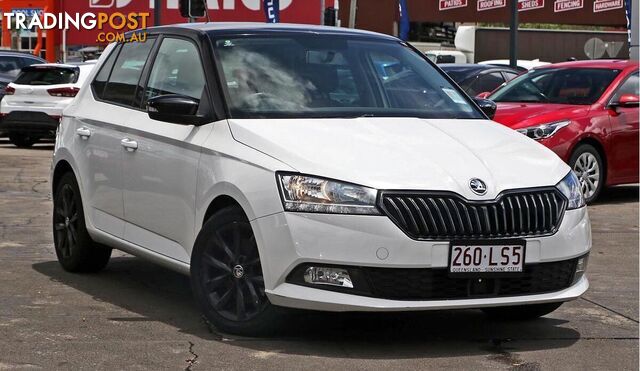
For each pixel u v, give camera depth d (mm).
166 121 7098
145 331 6734
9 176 16344
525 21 46000
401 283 6066
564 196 6527
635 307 7820
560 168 6711
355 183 6074
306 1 36969
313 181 6133
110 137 8000
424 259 6039
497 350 6465
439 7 46125
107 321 7008
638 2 21453
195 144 6953
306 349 6344
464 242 6102
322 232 6043
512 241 6207
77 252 8555
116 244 7949
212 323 6695
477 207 6148
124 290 8062
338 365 6008
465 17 45969
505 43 44250
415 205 6055
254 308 6469
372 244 6000
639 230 11914
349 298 6031
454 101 7652
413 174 6180
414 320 7238
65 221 8742
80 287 8148
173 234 7211
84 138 8406
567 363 6195
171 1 35406
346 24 46094
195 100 7195
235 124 6785
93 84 8758
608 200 14648
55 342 6426
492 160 6520
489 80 21094
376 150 6402
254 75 7215
